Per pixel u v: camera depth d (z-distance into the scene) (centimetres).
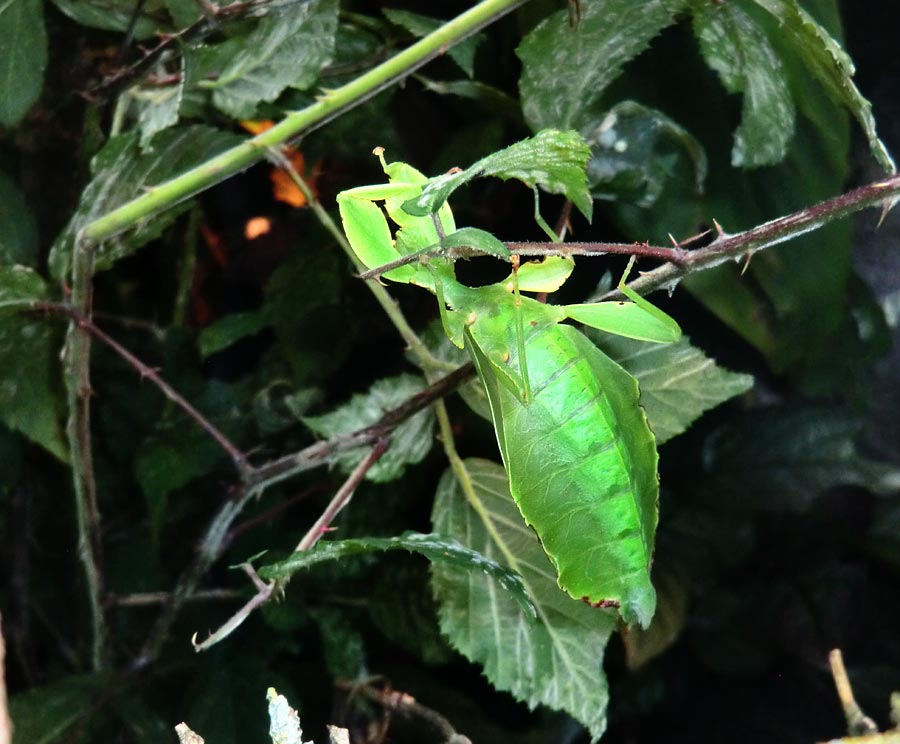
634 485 21
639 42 28
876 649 41
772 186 32
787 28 26
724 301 34
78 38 33
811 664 40
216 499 36
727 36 27
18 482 36
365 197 23
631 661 36
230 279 40
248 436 35
